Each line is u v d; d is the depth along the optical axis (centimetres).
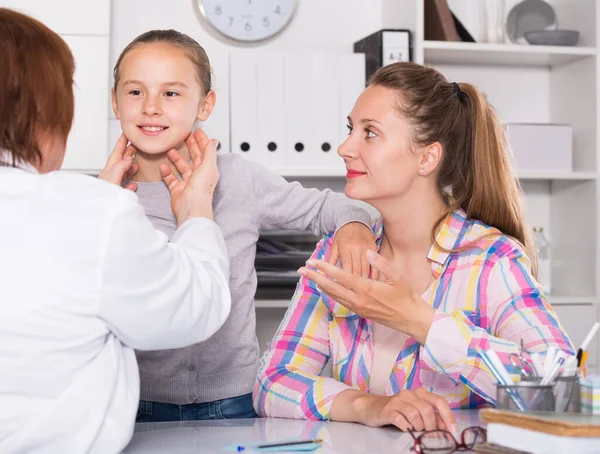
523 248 156
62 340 100
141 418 177
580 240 323
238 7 313
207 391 181
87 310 100
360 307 134
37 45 105
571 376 112
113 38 309
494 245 153
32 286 98
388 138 153
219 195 191
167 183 174
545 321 142
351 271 162
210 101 191
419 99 154
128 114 176
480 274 152
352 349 161
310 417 145
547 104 343
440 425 128
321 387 147
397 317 134
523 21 331
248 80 292
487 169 159
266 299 290
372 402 138
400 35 296
